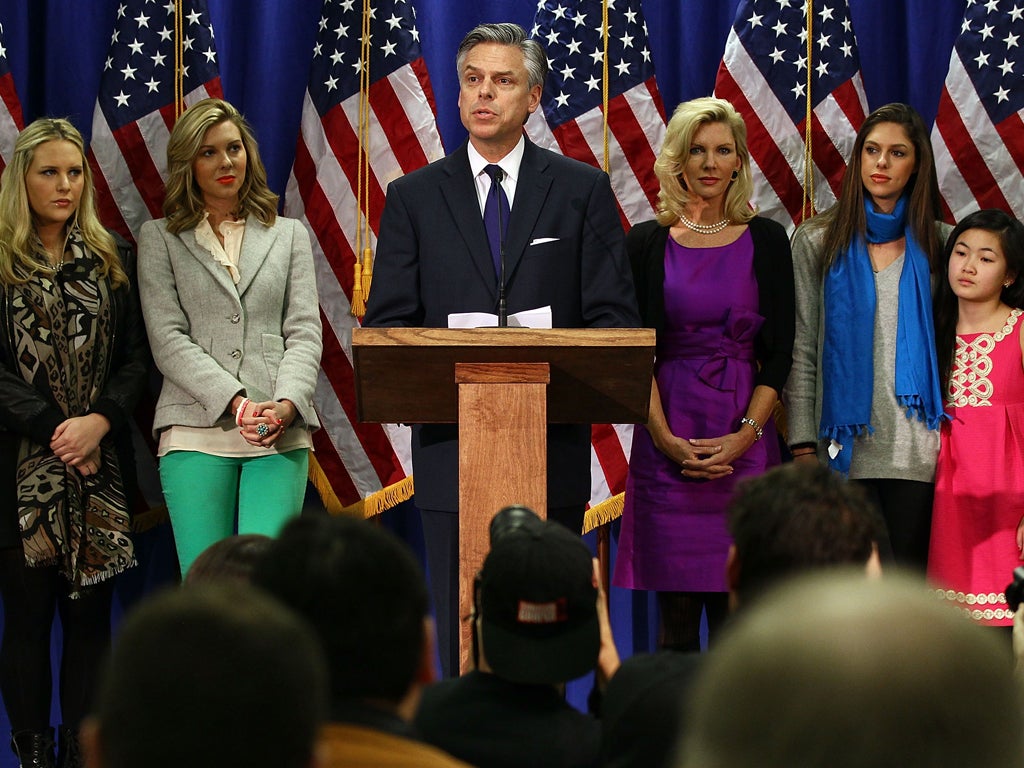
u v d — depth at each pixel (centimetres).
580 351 497
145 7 847
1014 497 728
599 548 870
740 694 127
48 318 749
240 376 768
